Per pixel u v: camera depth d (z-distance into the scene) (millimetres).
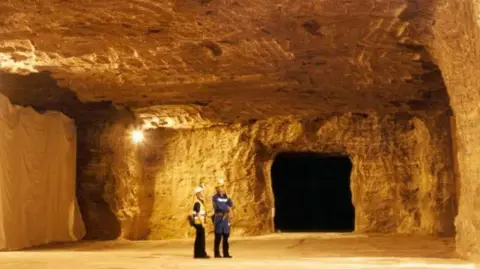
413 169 18750
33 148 15844
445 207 17250
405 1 10086
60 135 17531
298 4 10312
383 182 19047
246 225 19797
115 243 17062
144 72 14562
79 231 18438
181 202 20203
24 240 15219
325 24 11289
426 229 17922
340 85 15688
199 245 11484
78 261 10445
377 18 10898
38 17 10914
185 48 12781
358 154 19391
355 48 12672
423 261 10156
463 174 10266
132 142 19688
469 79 9383
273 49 12805
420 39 11844
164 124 20078
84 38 12102
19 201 15000
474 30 8453
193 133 20531
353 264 9641
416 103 17328
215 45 12672
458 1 8906
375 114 18984
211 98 17203
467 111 9773
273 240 17141
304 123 19562
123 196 19156
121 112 18797
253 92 16469
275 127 19797
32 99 17391
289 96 16906
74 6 10414
